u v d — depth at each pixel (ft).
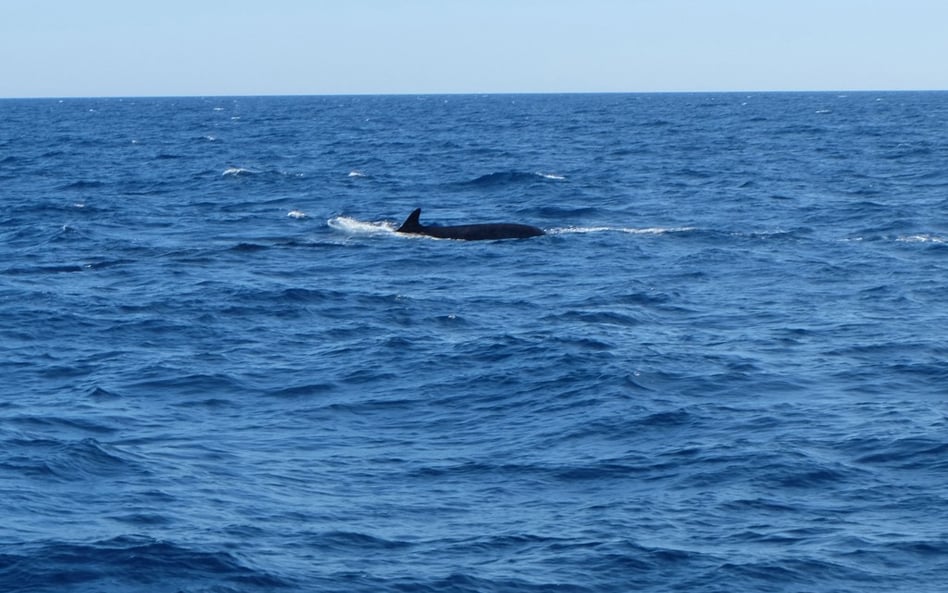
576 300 153.17
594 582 64.18
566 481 81.87
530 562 66.80
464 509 76.18
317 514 74.74
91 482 80.18
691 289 161.79
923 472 81.97
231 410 101.81
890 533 70.79
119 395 106.42
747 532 71.26
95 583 62.80
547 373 111.55
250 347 126.52
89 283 167.94
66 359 121.39
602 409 99.66
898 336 129.59
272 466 85.30
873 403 101.40
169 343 129.08
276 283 165.48
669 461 85.51
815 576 64.85
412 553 68.13
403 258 190.49
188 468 84.12
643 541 69.72
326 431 95.50
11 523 71.15
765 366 115.24
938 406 100.12
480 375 112.06
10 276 174.60
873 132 624.59
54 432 93.30
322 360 119.75
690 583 64.08
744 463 84.12
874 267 179.01
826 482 80.38
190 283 166.50
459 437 93.71
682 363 115.65
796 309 147.13
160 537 69.05
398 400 104.68
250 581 63.41
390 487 80.79
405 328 135.64
